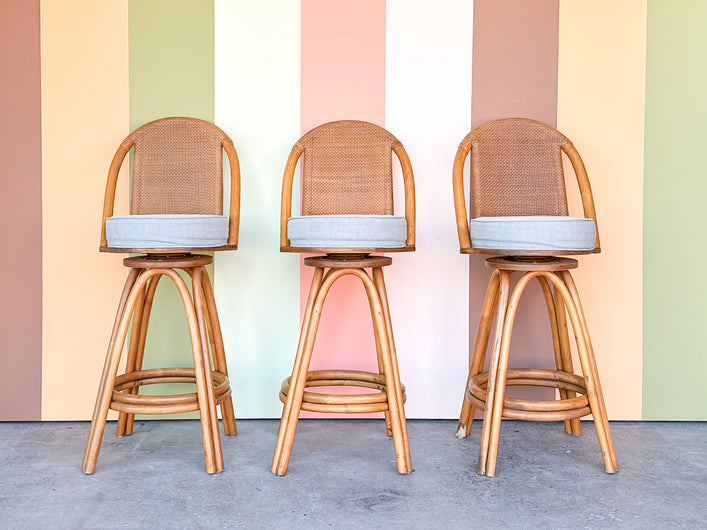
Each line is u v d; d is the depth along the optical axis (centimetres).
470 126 235
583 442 213
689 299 237
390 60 234
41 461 192
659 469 188
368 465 190
